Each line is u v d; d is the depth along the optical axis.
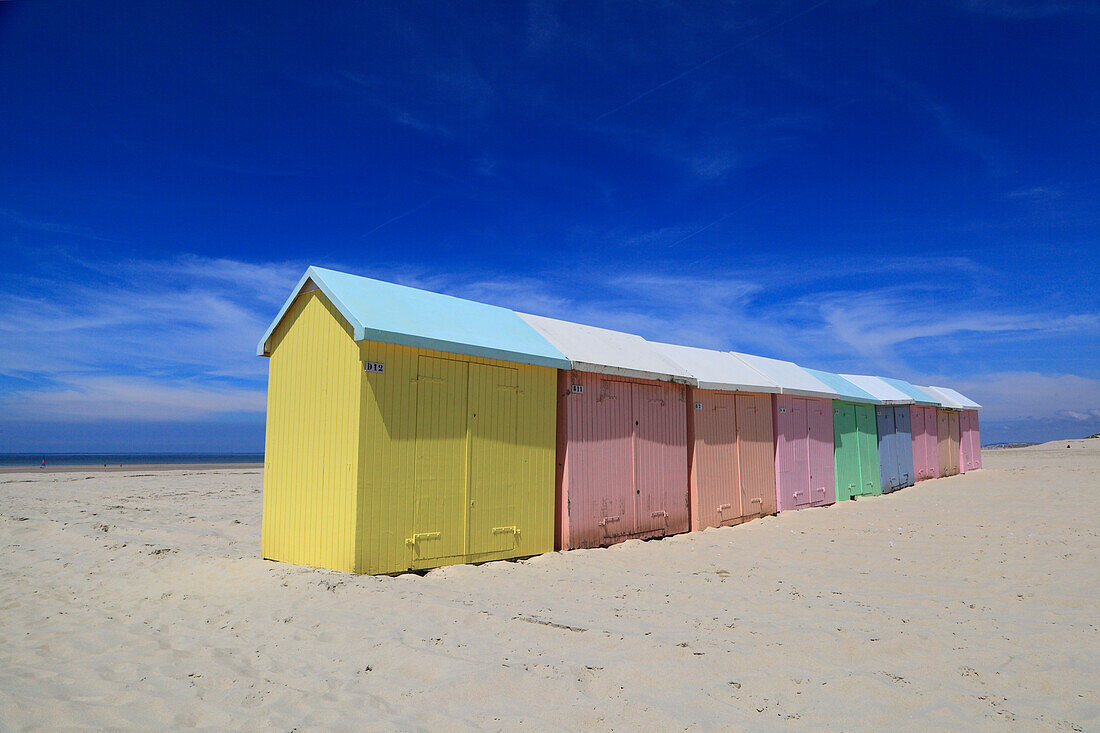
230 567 7.01
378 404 7.00
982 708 3.66
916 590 6.76
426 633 4.92
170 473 29.53
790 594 6.53
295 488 7.61
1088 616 5.66
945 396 25.28
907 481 20.39
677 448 11.37
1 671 4.37
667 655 4.45
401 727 3.42
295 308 7.97
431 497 7.46
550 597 6.27
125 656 4.68
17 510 13.33
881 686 3.92
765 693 3.86
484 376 8.20
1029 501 14.66
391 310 7.50
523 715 3.55
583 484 9.41
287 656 4.59
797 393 14.73
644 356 11.15
